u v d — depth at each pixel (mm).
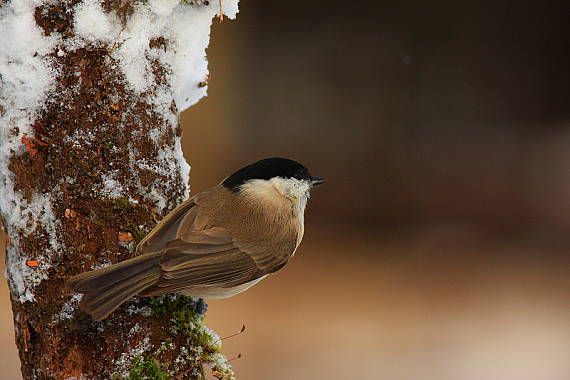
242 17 20250
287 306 14367
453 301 14766
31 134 4797
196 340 5266
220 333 13180
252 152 19906
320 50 20656
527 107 20547
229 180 6180
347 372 11883
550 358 12430
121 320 4938
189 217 5516
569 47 20375
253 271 5848
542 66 20562
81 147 4824
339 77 20641
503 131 20375
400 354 12555
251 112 20234
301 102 20391
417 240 17672
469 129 20422
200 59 5527
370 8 20688
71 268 4859
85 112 4824
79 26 4746
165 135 5160
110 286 4664
